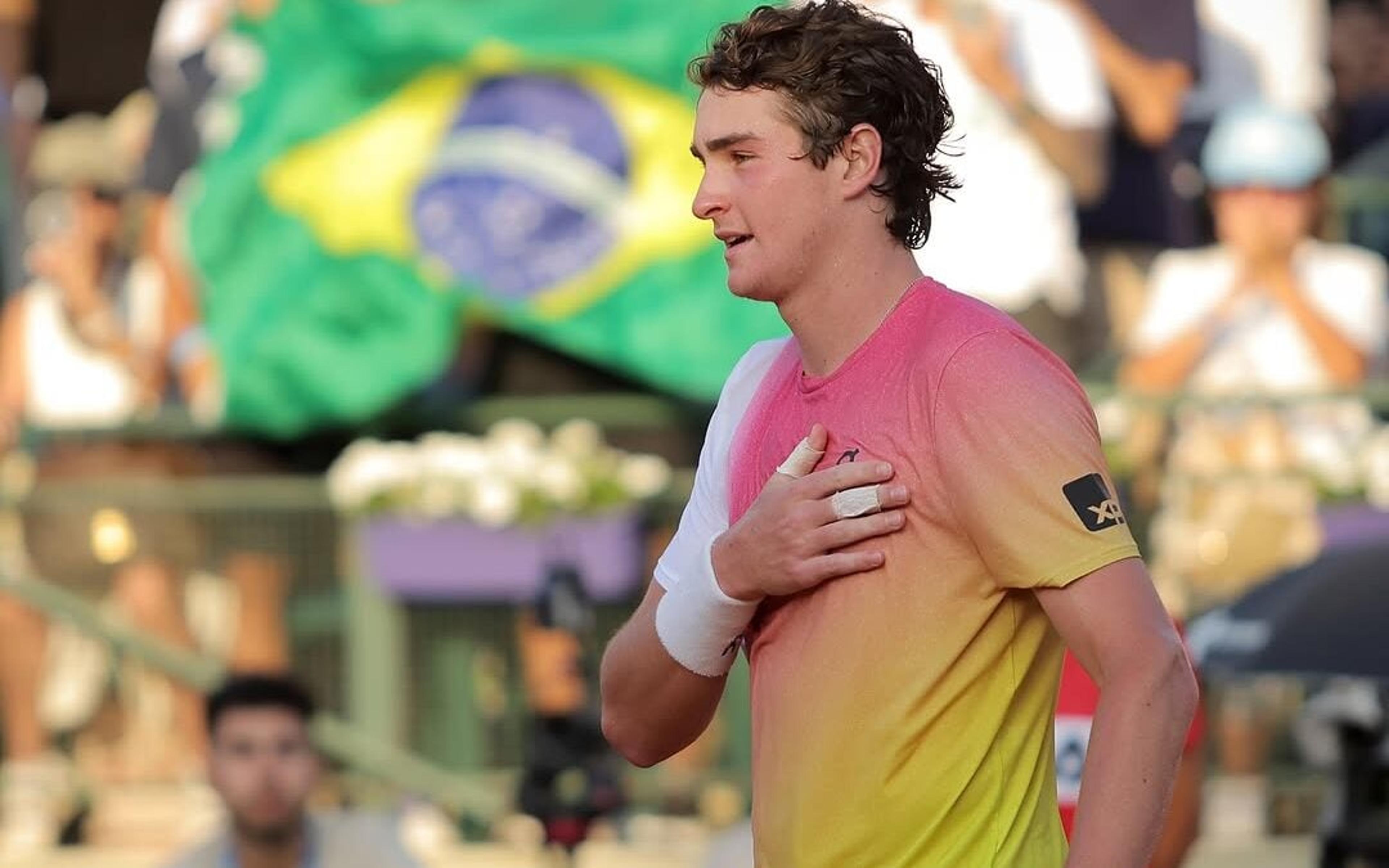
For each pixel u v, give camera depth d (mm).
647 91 28047
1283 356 29000
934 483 8969
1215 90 30062
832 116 9133
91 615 28062
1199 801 14453
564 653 26656
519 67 28078
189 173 29562
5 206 31516
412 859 19984
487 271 28078
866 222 9266
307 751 19719
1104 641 8758
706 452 10008
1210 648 17844
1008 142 26812
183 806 27922
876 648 9031
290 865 19734
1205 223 29547
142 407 29688
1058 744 12875
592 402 28719
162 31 30531
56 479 29047
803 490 9125
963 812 9023
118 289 29859
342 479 27516
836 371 9297
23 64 31375
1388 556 18000
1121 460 26547
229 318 28594
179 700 28047
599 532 27125
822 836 9117
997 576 8922
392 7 28078
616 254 27969
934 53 26688
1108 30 28469
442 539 27219
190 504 27891
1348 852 17766
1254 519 26781
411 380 28219
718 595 9430
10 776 28016
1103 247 28922
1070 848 8711
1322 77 32625
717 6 27891
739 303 27938
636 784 27031
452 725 27500
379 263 28266
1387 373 29531
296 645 27750
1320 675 17109
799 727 9188
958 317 9133
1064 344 27453
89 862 26875
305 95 28547
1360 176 31594
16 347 29828
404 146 28266
